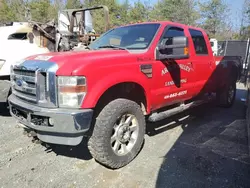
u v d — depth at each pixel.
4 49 5.30
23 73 3.06
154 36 3.78
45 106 2.78
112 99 3.28
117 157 3.15
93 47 4.25
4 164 3.33
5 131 4.52
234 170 3.16
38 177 3.03
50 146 3.86
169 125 4.84
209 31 36.16
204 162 3.36
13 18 29.81
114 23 35.31
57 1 34.22
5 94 4.72
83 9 6.43
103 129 2.98
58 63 2.77
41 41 5.89
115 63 3.06
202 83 4.85
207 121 5.14
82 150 3.73
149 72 3.50
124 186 2.83
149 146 3.88
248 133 4.29
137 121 3.42
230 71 5.96
